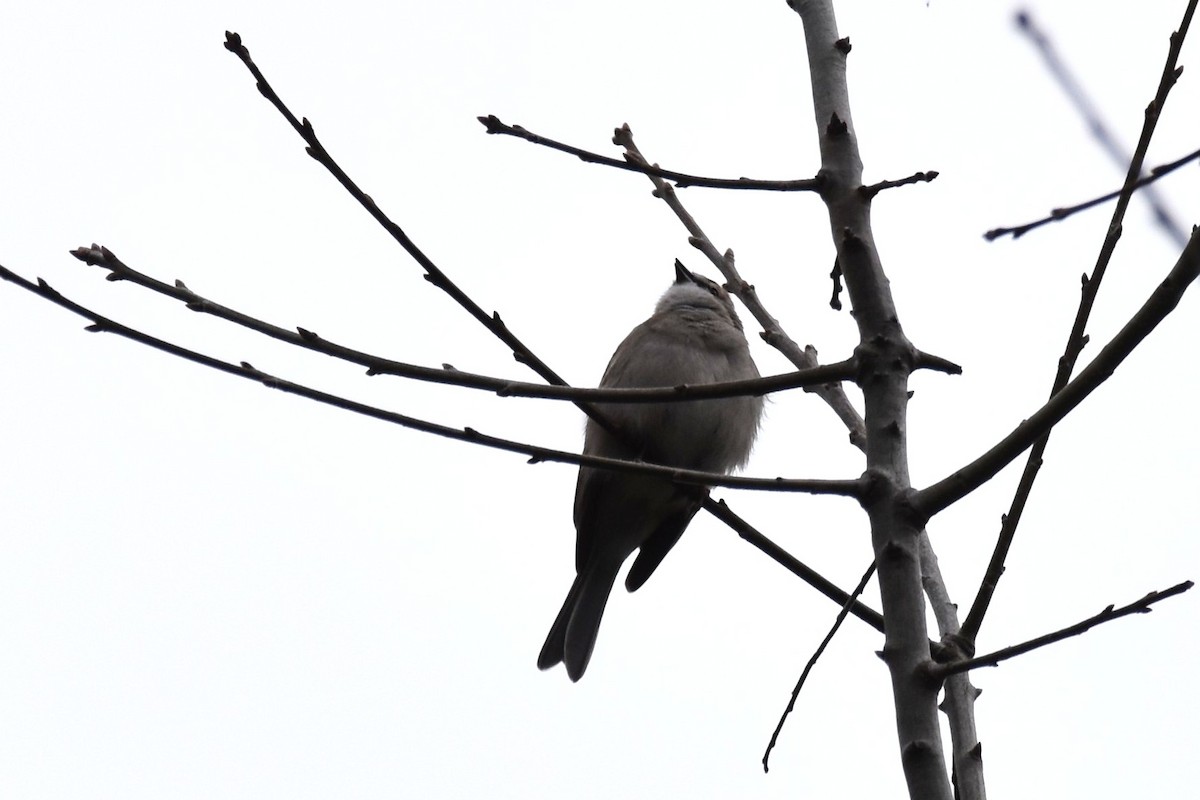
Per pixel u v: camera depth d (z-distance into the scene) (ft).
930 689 20.22
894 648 20.59
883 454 21.85
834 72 24.13
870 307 22.63
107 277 20.89
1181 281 18.28
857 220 23.00
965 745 23.35
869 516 21.62
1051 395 21.99
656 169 23.84
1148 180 16.20
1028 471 22.45
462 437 22.00
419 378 22.00
